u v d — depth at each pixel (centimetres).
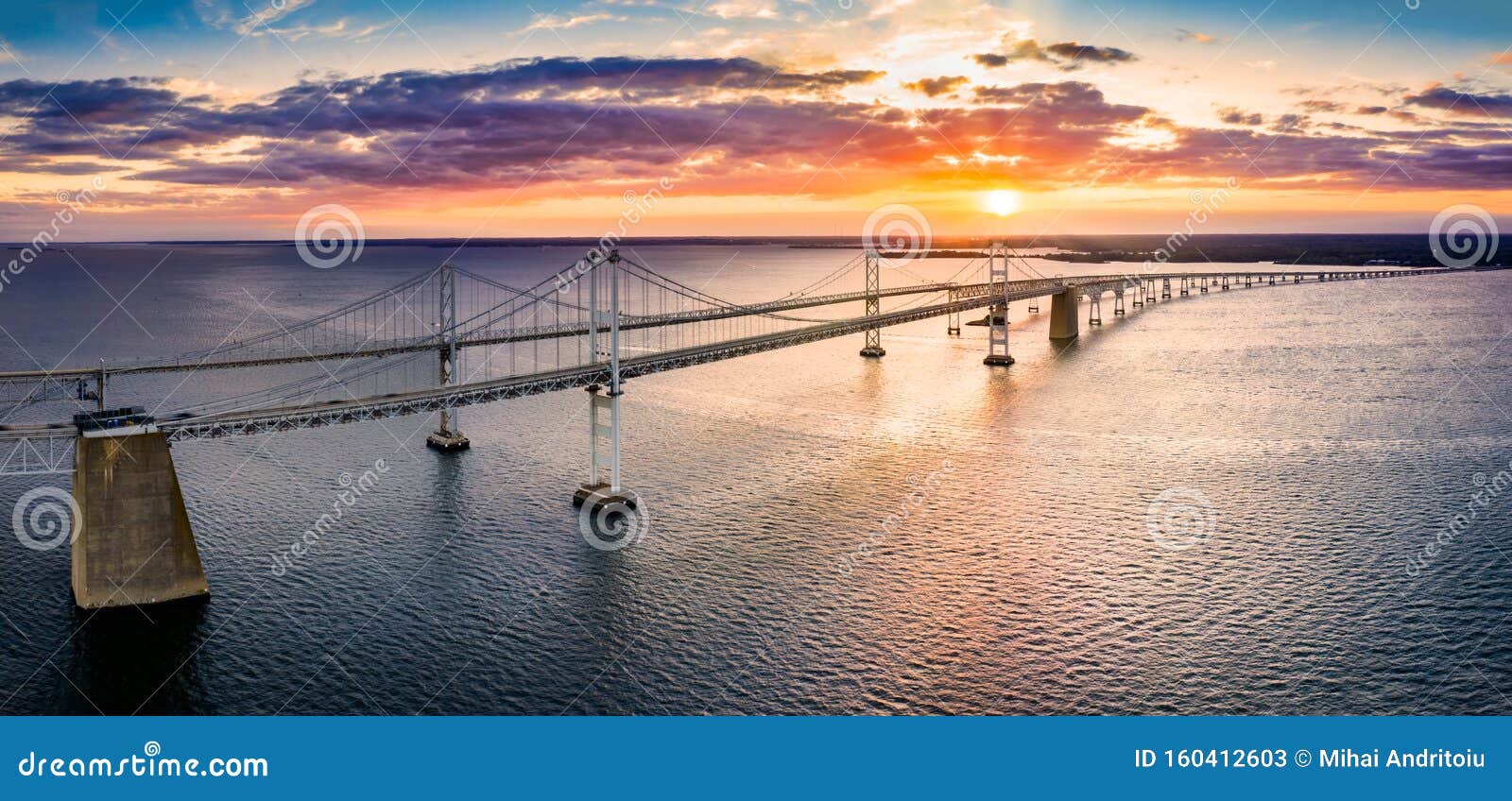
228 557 6700
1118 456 9319
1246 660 5331
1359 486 8338
